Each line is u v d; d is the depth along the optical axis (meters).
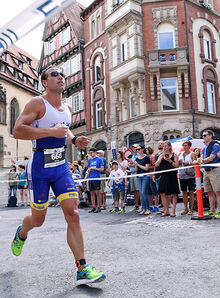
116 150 19.06
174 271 2.42
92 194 8.18
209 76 18.69
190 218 5.56
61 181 2.41
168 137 17.11
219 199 5.40
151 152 8.02
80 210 9.08
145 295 1.94
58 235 4.38
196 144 10.98
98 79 21.64
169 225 4.83
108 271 2.51
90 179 7.48
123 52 18.92
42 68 29.12
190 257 2.83
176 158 6.04
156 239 3.77
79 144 2.71
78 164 12.05
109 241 3.77
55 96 2.50
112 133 19.47
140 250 3.21
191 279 2.21
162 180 6.10
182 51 17.27
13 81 27.20
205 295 1.90
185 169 6.15
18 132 2.24
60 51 26.22
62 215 7.45
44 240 4.03
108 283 2.21
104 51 20.59
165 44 18.02
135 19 17.64
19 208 10.95
